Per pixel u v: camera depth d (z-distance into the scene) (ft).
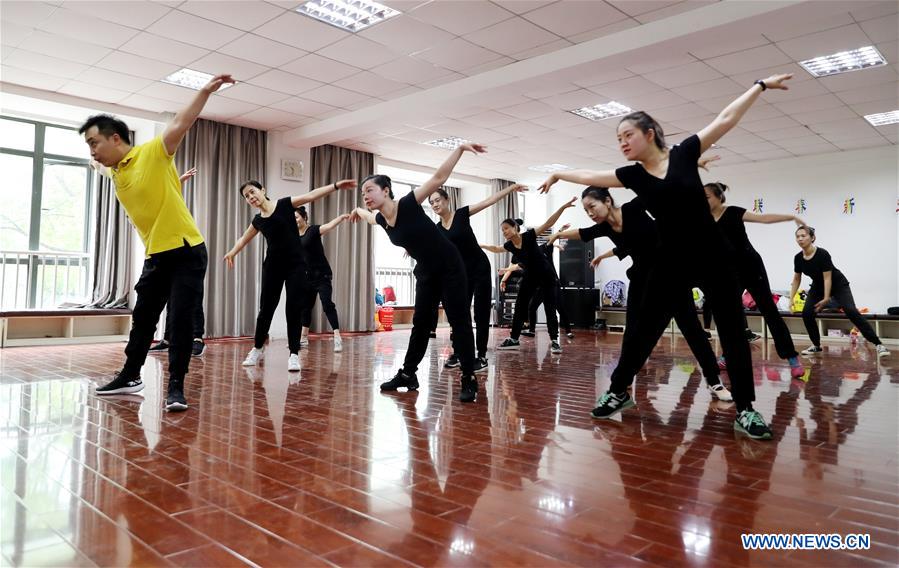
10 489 5.45
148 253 9.34
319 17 15.17
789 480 5.86
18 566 3.89
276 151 25.95
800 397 10.73
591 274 33.71
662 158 7.84
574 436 7.68
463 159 31.32
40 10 14.44
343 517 4.83
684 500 5.28
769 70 18.21
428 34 16.03
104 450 6.82
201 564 3.95
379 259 34.53
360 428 8.05
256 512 4.92
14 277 22.27
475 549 4.22
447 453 6.82
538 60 17.63
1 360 16.05
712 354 10.46
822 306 18.75
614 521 4.77
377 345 21.15
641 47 15.49
